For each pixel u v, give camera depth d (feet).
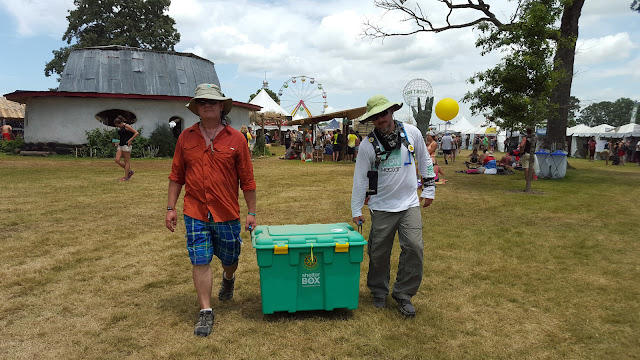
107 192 30.55
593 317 11.24
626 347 9.66
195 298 12.35
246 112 81.41
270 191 33.63
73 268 14.69
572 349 9.57
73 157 60.59
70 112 62.69
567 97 54.34
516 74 34.37
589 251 17.46
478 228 21.44
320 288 10.99
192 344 9.59
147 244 17.76
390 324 10.74
